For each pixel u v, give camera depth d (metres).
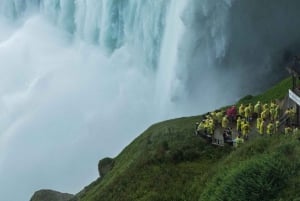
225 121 39.31
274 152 30.23
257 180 28.30
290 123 36.16
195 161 37.41
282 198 27.14
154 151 39.12
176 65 72.94
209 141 38.91
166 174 36.09
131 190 35.88
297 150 29.58
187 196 33.47
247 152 33.59
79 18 88.12
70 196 50.19
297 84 36.88
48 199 49.91
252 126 38.81
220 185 30.39
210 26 71.62
